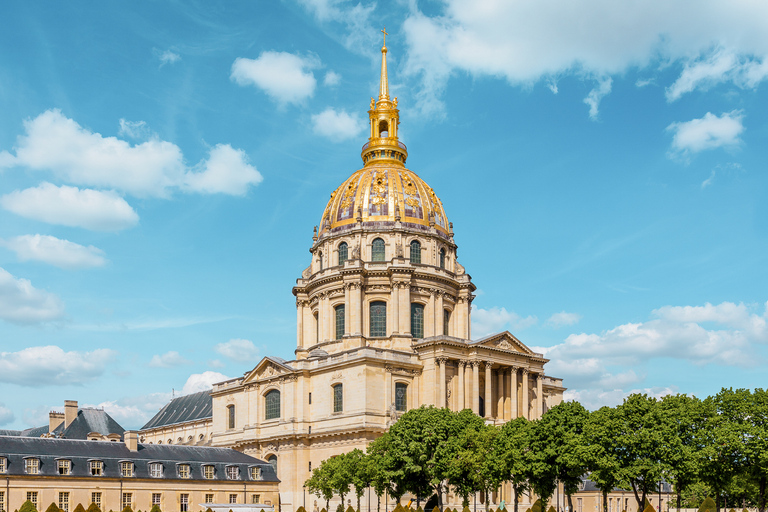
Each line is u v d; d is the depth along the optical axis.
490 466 109.00
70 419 193.62
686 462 101.81
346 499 138.75
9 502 116.06
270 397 157.38
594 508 186.75
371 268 161.50
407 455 115.88
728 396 112.06
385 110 183.88
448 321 167.62
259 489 140.25
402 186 172.12
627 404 107.50
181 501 131.12
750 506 150.25
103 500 123.50
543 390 168.88
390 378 141.62
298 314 173.62
